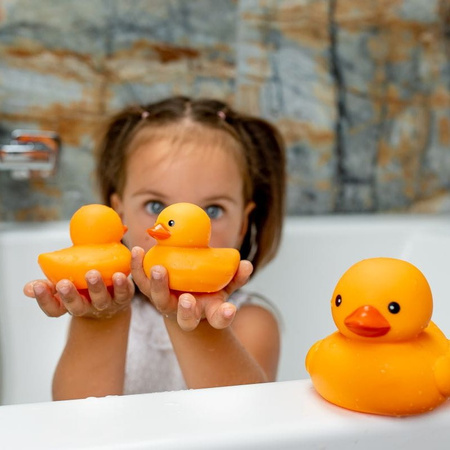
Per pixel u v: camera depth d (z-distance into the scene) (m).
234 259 0.51
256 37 1.49
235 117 1.07
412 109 1.58
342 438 0.41
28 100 1.39
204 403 0.43
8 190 1.41
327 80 1.53
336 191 1.56
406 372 0.41
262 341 0.96
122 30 1.42
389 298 0.42
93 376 0.67
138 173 0.96
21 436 0.38
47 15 1.38
